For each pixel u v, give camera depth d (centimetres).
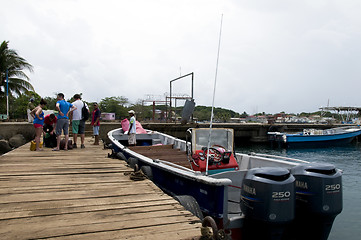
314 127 3438
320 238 362
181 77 1521
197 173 424
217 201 380
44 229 274
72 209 334
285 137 2445
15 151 842
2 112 4722
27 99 5084
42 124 847
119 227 282
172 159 682
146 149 831
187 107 1173
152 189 432
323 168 356
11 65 2869
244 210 342
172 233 269
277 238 327
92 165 626
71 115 924
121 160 700
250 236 354
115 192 412
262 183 320
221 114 9669
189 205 380
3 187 429
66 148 859
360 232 609
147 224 291
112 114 5391
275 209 314
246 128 2734
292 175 338
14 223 289
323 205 343
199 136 566
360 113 5534
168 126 1998
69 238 255
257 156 605
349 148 2528
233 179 460
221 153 550
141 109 5475
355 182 1098
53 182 466
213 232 246
